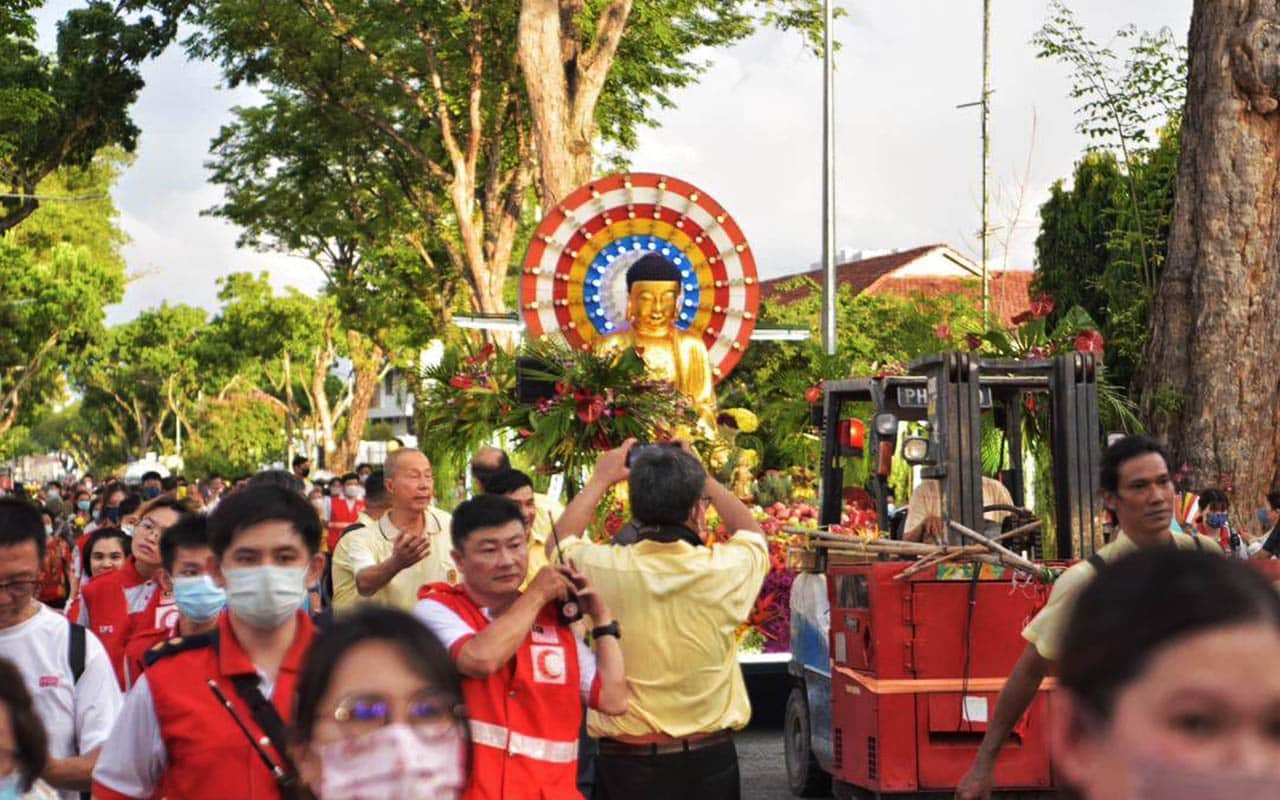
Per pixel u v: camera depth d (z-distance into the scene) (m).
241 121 41.34
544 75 26.16
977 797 6.23
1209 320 17.34
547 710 4.95
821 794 11.25
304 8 35.53
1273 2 17.27
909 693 9.02
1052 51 21.27
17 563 5.38
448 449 15.95
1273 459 17.31
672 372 21.47
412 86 38.09
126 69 34.44
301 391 111.62
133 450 115.12
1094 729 1.64
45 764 4.01
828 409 11.44
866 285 59.97
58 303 57.75
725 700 6.20
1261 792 1.56
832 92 29.86
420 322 44.91
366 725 2.76
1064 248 31.53
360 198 41.91
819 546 10.13
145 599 7.88
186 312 89.50
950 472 9.42
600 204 22.41
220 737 4.32
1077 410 9.70
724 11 33.06
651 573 6.05
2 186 36.12
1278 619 1.60
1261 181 17.22
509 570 5.02
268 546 4.43
